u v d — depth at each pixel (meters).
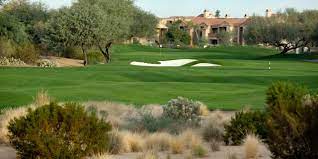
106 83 31.58
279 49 124.31
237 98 25.30
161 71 43.34
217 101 24.20
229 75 41.19
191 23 171.75
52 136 10.30
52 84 31.34
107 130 11.53
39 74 38.41
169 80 38.91
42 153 10.17
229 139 14.01
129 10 73.69
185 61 68.44
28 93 24.22
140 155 11.16
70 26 61.91
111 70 43.62
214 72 44.09
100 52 70.94
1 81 31.89
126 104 21.86
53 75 38.19
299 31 94.44
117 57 77.19
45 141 10.17
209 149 12.60
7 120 14.68
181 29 163.88
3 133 13.21
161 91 27.98
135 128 15.59
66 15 62.69
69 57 70.88
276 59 81.62
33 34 72.12
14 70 40.66
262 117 13.85
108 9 71.06
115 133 12.72
